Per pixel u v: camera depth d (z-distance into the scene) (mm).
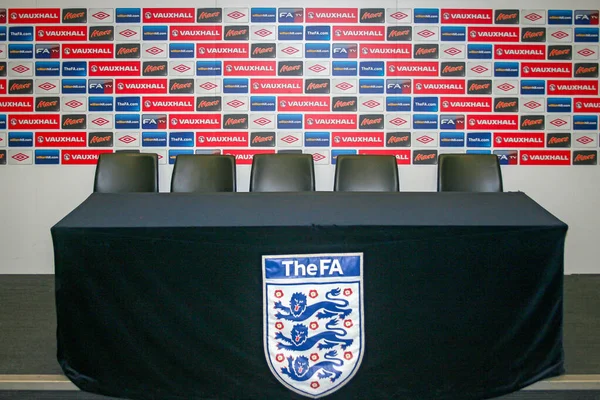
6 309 3049
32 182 3920
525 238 1847
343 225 1790
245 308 1835
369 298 1836
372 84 3916
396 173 3523
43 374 2111
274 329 1828
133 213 1976
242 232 1782
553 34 3877
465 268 1845
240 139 3938
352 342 1846
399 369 1878
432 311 1856
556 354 1970
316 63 3900
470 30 3883
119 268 1828
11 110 3881
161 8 3859
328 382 1850
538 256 1865
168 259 1815
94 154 3920
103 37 3865
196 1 3857
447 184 3561
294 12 3873
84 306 1862
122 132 3918
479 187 3525
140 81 3893
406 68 3908
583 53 3885
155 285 1832
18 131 3893
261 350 1852
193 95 3910
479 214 1959
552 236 1854
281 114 3926
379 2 3873
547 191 3947
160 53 3887
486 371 1914
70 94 3889
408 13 3875
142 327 1862
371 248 1814
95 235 1806
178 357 1877
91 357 1904
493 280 1861
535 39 3877
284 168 3570
